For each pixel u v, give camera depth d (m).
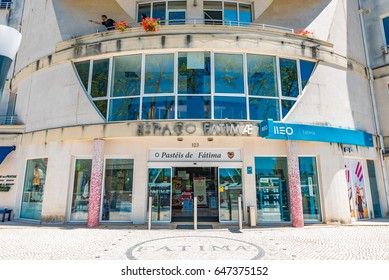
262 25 12.21
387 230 8.91
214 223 10.12
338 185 10.45
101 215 10.06
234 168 10.45
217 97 10.03
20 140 11.87
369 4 13.91
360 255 5.84
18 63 14.39
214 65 10.27
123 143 10.36
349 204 11.10
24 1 15.51
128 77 10.48
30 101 12.20
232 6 12.72
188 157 10.37
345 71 12.05
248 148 10.38
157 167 10.31
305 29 12.28
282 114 10.36
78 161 10.63
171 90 10.13
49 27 12.70
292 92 10.70
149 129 9.52
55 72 11.52
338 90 11.54
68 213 10.20
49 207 10.20
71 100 10.80
